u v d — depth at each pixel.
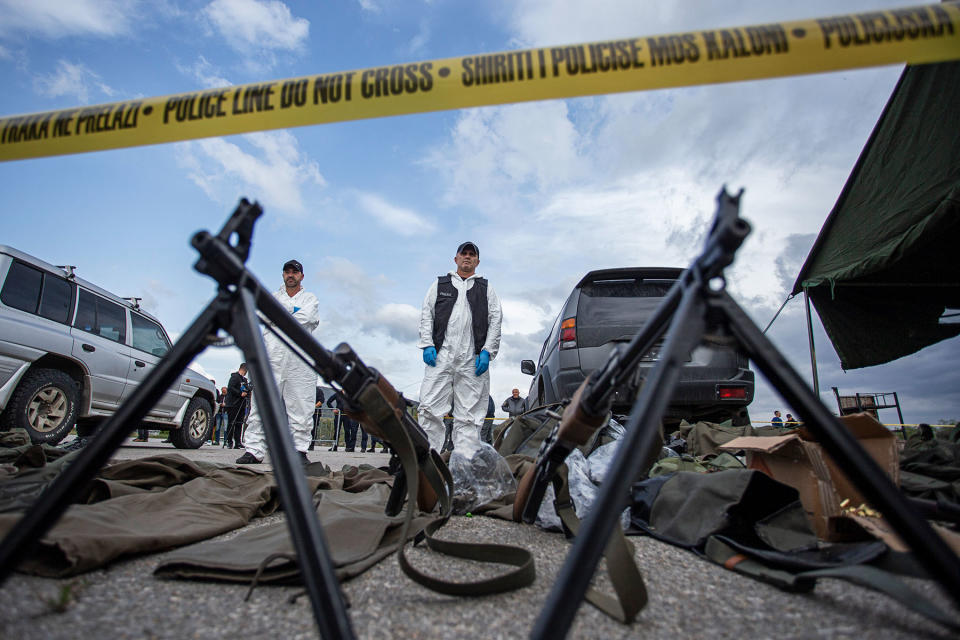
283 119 1.30
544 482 1.79
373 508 2.22
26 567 1.32
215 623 1.06
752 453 2.11
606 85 1.19
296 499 0.77
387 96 1.27
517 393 10.62
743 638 1.03
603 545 0.67
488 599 1.23
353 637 0.68
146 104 1.35
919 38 1.08
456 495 2.38
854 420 2.01
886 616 1.13
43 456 2.64
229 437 10.80
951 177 4.41
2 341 5.10
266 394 0.87
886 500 0.75
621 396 1.39
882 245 5.13
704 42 1.16
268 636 1.01
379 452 11.65
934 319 6.25
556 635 0.63
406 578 1.39
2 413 5.19
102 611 1.11
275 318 1.13
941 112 4.39
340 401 1.44
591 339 4.83
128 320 7.06
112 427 0.86
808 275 6.32
